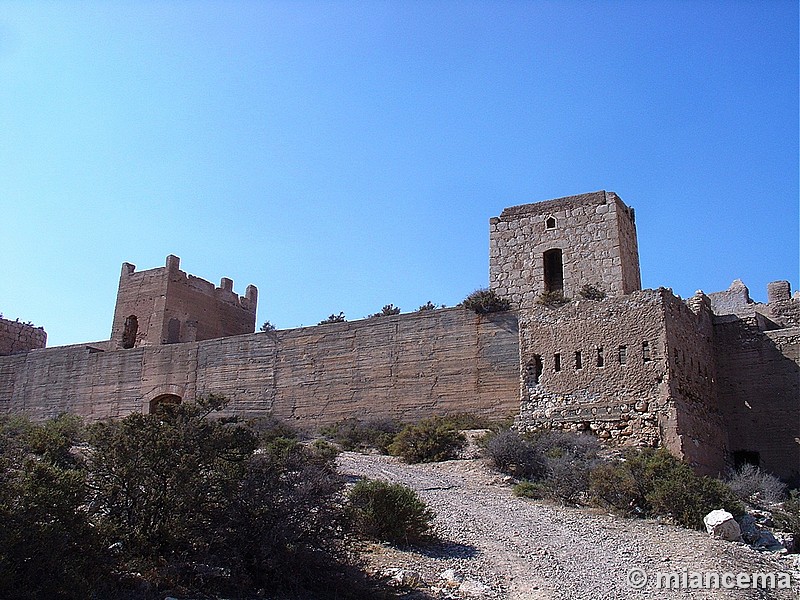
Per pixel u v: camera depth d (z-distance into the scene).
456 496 25.16
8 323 69.50
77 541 12.69
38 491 12.52
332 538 15.36
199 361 53.78
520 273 43.91
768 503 28.59
